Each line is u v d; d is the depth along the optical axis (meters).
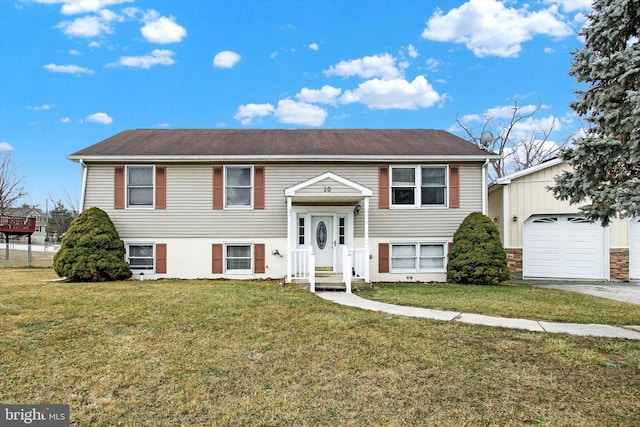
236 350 5.11
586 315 7.21
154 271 12.24
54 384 4.07
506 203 13.80
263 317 6.74
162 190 12.23
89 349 5.10
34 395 3.84
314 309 7.41
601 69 6.23
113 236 11.56
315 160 12.23
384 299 8.71
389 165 12.45
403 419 3.45
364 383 4.16
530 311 7.50
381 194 12.42
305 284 10.51
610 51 6.39
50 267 16.62
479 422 3.41
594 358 4.87
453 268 11.91
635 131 5.84
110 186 12.16
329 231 12.34
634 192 5.66
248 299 8.25
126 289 9.38
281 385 4.10
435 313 7.26
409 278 12.45
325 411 3.58
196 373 4.38
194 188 12.30
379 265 12.37
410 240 12.45
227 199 12.41
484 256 11.48
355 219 12.38
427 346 5.29
